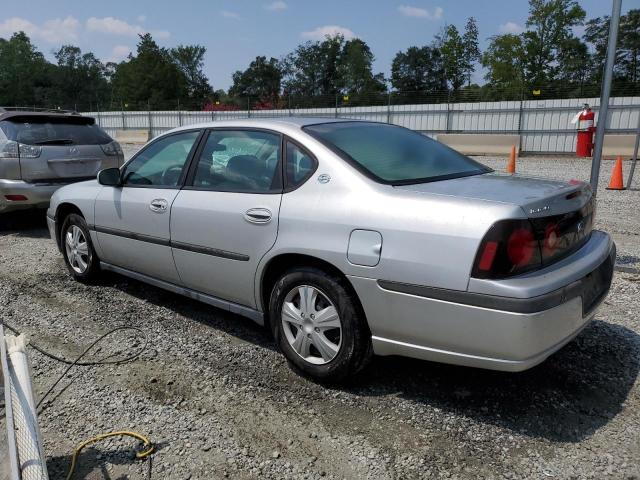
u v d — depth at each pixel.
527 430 3.01
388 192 3.17
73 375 3.71
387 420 3.13
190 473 2.73
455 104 23.62
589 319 3.16
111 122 35.53
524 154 21.69
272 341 4.19
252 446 2.93
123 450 2.91
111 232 4.91
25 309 4.91
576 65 51.16
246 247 3.70
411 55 68.25
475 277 2.77
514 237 2.76
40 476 2.13
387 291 3.03
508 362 2.78
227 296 4.00
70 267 5.64
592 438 2.93
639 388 3.40
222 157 4.07
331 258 3.22
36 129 7.71
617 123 20.14
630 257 6.12
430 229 2.91
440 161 3.84
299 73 79.25
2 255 6.79
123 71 77.00
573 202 3.18
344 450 2.88
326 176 3.41
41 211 9.35
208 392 3.46
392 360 3.81
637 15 47.00
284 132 3.76
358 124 4.12
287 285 3.51
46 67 84.38
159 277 4.60
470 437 2.96
